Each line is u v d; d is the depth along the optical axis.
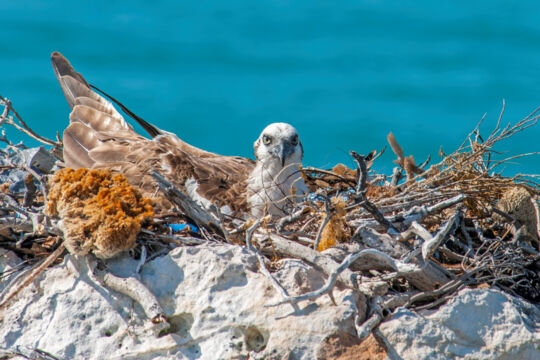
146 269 10.47
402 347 9.62
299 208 12.04
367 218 11.41
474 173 12.81
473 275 10.91
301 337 9.57
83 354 10.08
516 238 11.48
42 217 10.98
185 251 10.44
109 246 10.20
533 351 9.80
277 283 9.68
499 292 10.16
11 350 10.10
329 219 10.61
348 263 9.56
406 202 11.76
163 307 10.18
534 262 11.39
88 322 10.26
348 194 11.72
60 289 10.52
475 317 9.89
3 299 10.18
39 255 11.08
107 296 10.32
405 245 10.73
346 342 9.59
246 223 10.98
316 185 14.33
